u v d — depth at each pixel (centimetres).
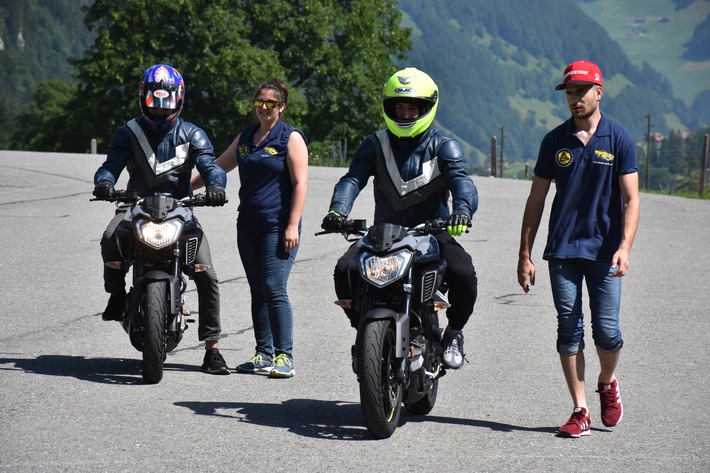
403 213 1059
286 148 1262
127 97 8694
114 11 8550
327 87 9288
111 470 854
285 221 1261
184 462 880
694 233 2864
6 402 1078
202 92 8831
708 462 900
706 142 5597
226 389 1170
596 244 993
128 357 1329
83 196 3244
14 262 2064
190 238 1225
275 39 9169
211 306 1253
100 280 1889
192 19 8475
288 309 1257
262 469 866
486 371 1292
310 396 1148
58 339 1423
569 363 997
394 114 1043
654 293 1908
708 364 1338
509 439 974
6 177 3772
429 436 984
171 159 1265
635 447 949
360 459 900
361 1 9575
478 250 2414
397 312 988
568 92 997
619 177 992
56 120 9788
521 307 1745
